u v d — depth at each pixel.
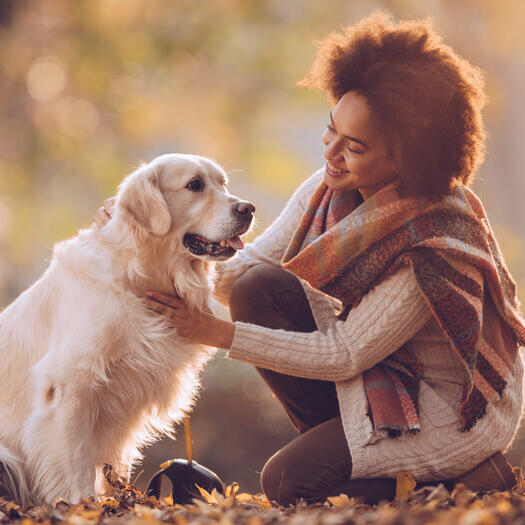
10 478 5.10
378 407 4.44
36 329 5.25
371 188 4.66
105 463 5.26
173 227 5.34
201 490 4.68
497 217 25.95
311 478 4.52
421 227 4.36
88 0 23.09
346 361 4.55
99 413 5.19
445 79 4.38
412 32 4.55
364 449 4.42
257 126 25.61
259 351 4.64
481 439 4.45
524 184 25.84
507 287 4.71
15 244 24.56
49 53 23.64
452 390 4.61
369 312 4.52
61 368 4.95
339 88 4.61
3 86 23.48
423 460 4.41
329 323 5.04
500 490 4.56
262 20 23.70
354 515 3.55
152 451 11.08
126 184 5.24
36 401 5.04
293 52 23.39
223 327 4.79
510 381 4.64
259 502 4.79
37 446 5.00
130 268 5.13
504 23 21.88
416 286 4.39
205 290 5.49
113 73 24.06
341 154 4.53
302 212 5.49
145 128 24.75
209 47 23.52
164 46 23.50
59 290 5.18
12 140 23.97
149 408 5.32
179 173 5.41
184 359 5.30
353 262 4.55
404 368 4.65
